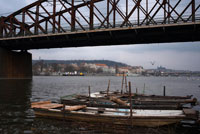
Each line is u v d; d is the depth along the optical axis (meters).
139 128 14.20
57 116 16.28
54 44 54.00
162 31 37.16
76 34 44.28
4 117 16.73
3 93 33.66
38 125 14.68
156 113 15.85
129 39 42.41
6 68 61.72
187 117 13.73
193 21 33.47
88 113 15.38
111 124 14.80
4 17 58.38
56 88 50.03
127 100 21.77
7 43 57.59
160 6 36.03
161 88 62.25
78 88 53.66
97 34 43.31
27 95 31.98
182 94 43.19
